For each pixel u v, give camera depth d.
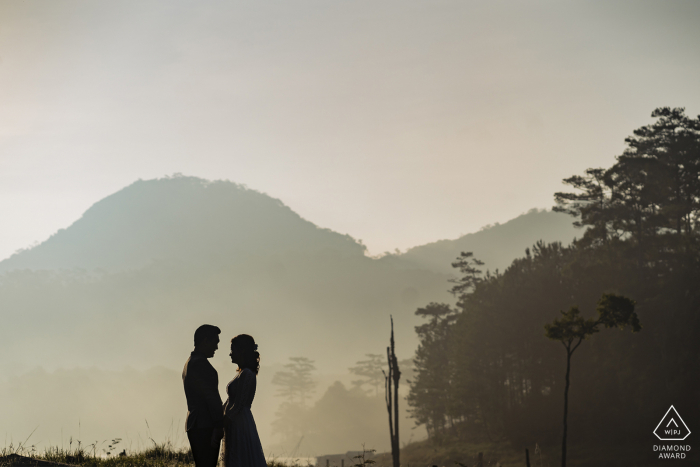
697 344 43.22
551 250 59.94
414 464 51.38
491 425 58.59
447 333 88.38
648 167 55.62
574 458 44.09
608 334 47.66
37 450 10.37
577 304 52.00
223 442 6.64
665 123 58.94
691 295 44.91
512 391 60.00
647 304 46.66
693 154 54.88
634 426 44.94
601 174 59.62
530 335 53.69
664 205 56.31
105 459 10.17
